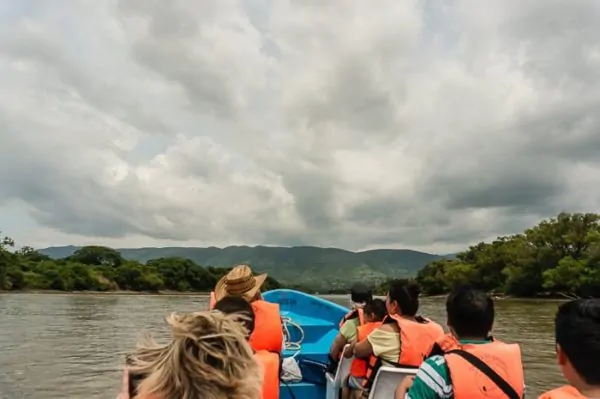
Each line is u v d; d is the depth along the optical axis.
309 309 8.00
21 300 60.19
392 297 4.29
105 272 113.12
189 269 134.88
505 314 41.44
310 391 5.73
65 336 22.00
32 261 105.00
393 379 3.87
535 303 67.44
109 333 23.25
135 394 1.60
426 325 4.10
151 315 36.25
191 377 1.47
